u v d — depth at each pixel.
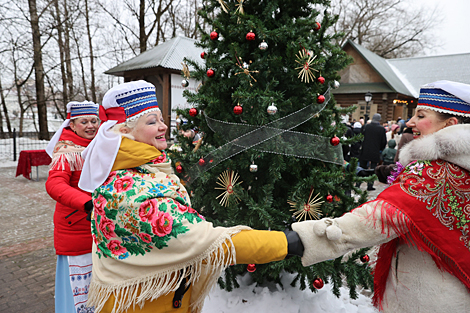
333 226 1.12
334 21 2.17
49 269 3.32
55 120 26.12
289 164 2.02
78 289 1.89
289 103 1.94
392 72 22.03
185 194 1.29
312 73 1.94
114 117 1.21
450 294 1.17
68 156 1.94
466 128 1.14
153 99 1.24
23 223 4.71
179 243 1.06
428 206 1.14
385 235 1.15
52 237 4.20
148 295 1.12
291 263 2.07
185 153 2.31
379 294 1.42
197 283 1.32
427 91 1.28
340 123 2.30
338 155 2.04
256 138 1.93
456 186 1.14
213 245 1.07
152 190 1.12
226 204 2.11
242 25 1.99
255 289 2.35
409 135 5.66
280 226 2.01
